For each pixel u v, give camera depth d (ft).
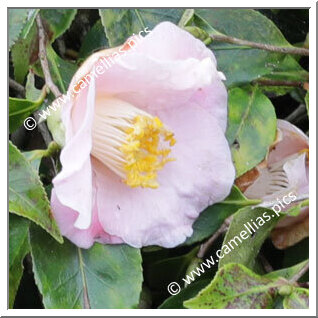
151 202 1.23
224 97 1.24
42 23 1.31
